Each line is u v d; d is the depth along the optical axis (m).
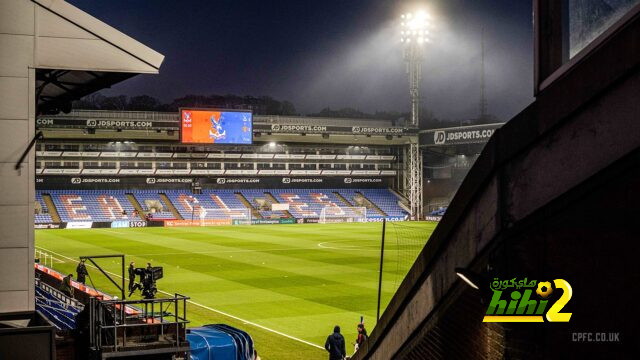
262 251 56.72
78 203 95.56
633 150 3.74
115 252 55.91
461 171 104.88
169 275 42.03
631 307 3.83
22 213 13.23
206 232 79.62
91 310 13.52
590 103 4.09
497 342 5.20
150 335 13.78
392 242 65.06
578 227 4.30
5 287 13.09
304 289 36.41
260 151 103.12
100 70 14.06
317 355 22.25
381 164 110.44
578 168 4.24
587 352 4.21
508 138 5.06
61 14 13.77
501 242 5.21
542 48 4.72
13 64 13.38
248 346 16.17
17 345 9.78
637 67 3.65
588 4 4.26
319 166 107.69
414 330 7.60
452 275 6.32
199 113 89.00
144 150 97.81
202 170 100.88
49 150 92.94
